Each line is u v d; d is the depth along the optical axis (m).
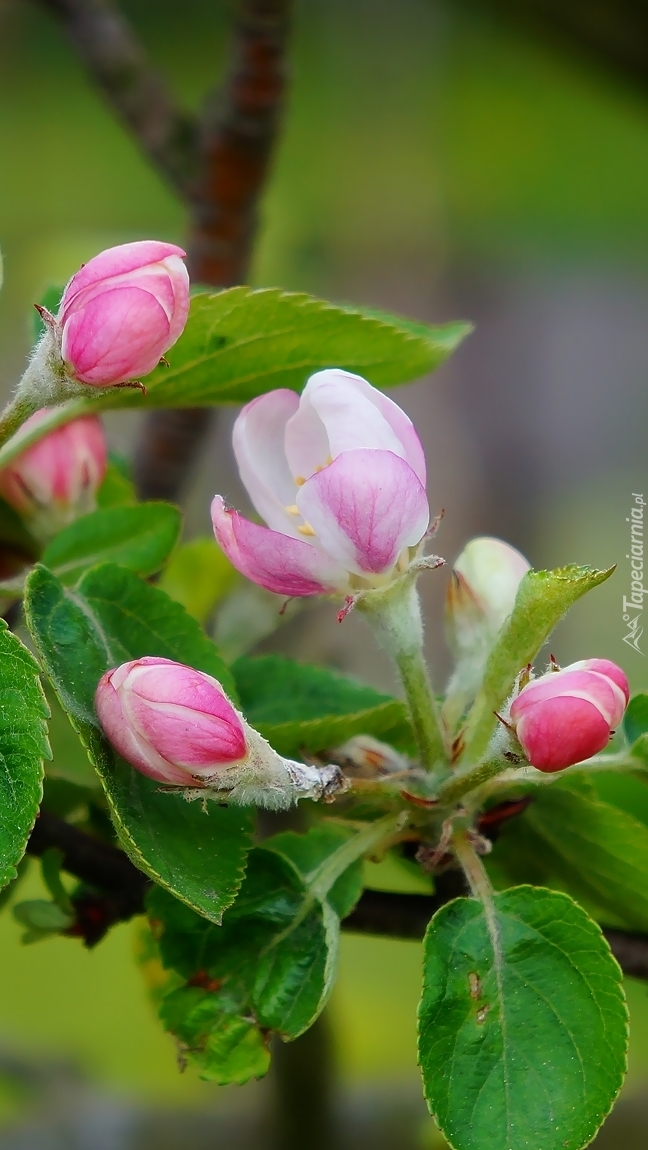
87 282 0.53
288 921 0.54
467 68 1.33
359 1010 0.80
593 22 0.82
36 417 0.57
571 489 1.27
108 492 0.62
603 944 0.54
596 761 0.55
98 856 0.57
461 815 0.55
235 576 0.65
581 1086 0.53
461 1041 0.53
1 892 0.56
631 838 0.56
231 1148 0.71
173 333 0.53
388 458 0.53
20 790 0.51
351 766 0.56
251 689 0.59
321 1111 0.68
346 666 0.78
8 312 1.17
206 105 0.70
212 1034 0.54
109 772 0.53
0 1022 0.81
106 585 0.55
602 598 0.93
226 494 1.07
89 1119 0.75
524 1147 0.53
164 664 0.53
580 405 1.33
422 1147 0.67
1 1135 0.74
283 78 0.68
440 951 0.54
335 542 0.54
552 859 0.58
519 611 0.54
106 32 0.71
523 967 0.54
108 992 0.82
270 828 0.64
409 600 0.54
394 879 0.62
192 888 0.53
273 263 1.05
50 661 0.54
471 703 0.57
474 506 1.28
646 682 0.85
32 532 0.59
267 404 0.55
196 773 0.53
